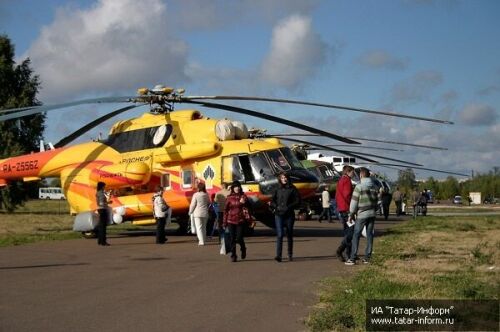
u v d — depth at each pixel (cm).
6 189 4400
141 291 964
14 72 4675
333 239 1827
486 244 1562
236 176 1844
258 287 987
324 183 3023
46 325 745
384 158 2556
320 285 993
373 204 1245
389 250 1441
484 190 10100
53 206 6294
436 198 10838
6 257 1443
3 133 4441
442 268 1127
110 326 737
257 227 2573
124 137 2078
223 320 761
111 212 1945
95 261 1355
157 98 1912
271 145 1888
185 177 1914
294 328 720
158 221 1783
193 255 1452
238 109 1811
